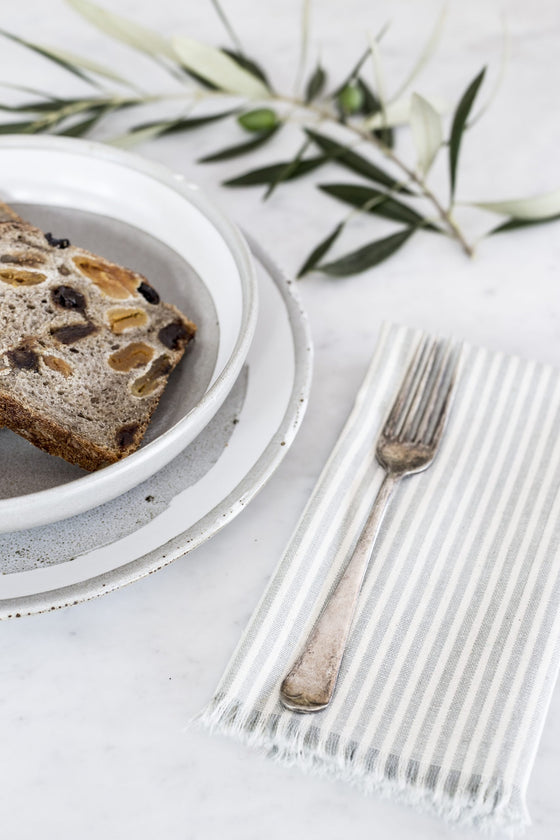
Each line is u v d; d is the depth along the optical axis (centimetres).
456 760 67
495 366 79
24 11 104
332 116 95
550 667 69
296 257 88
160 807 68
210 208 80
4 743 70
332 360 82
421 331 81
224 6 104
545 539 73
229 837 68
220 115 94
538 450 76
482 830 67
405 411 77
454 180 86
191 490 73
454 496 75
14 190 85
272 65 99
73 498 70
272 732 68
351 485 75
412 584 72
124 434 75
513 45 99
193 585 74
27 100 97
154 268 83
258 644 70
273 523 76
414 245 88
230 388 74
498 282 86
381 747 68
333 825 68
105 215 84
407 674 69
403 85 96
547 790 68
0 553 71
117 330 78
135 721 70
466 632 70
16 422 75
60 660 72
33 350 76
